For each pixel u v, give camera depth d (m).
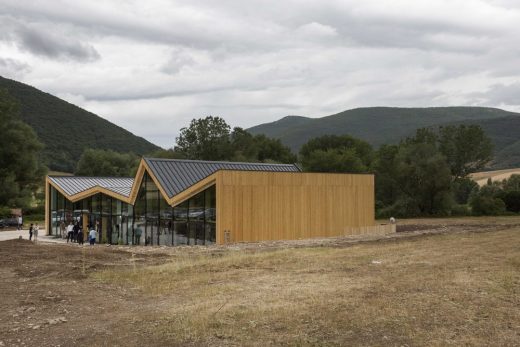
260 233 33.25
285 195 34.75
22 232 52.84
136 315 11.81
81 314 11.99
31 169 80.00
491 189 90.94
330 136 101.56
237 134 95.25
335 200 37.81
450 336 10.10
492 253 23.00
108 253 24.44
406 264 19.56
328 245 28.38
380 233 38.41
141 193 37.22
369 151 99.12
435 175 67.56
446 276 16.48
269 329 10.52
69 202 46.62
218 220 31.39
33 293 14.38
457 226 46.94
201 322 10.95
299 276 16.95
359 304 12.50
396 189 73.56
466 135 80.19
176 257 23.12
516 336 10.14
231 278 16.70
